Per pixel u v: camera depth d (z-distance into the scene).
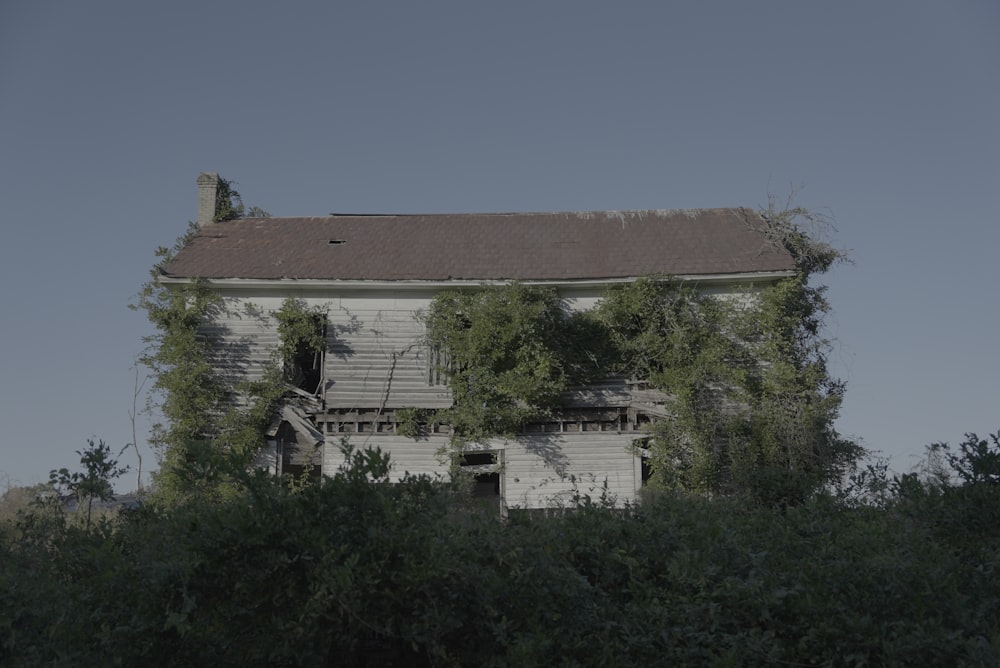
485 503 6.49
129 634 4.97
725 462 18.53
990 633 5.37
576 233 23.58
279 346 20.56
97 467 6.84
